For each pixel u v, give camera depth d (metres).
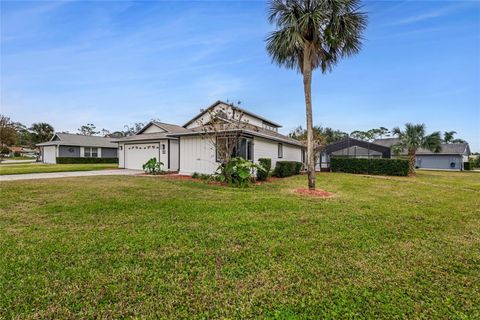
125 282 2.76
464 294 2.64
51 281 2.75
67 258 3.32
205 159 13.55
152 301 2.44
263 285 2.76
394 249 3.82
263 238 4.16
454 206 7.04
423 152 33.94
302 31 8.63
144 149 19.11
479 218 5.73
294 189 9.69
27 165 22.47
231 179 10.71
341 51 9.45
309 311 2.33
